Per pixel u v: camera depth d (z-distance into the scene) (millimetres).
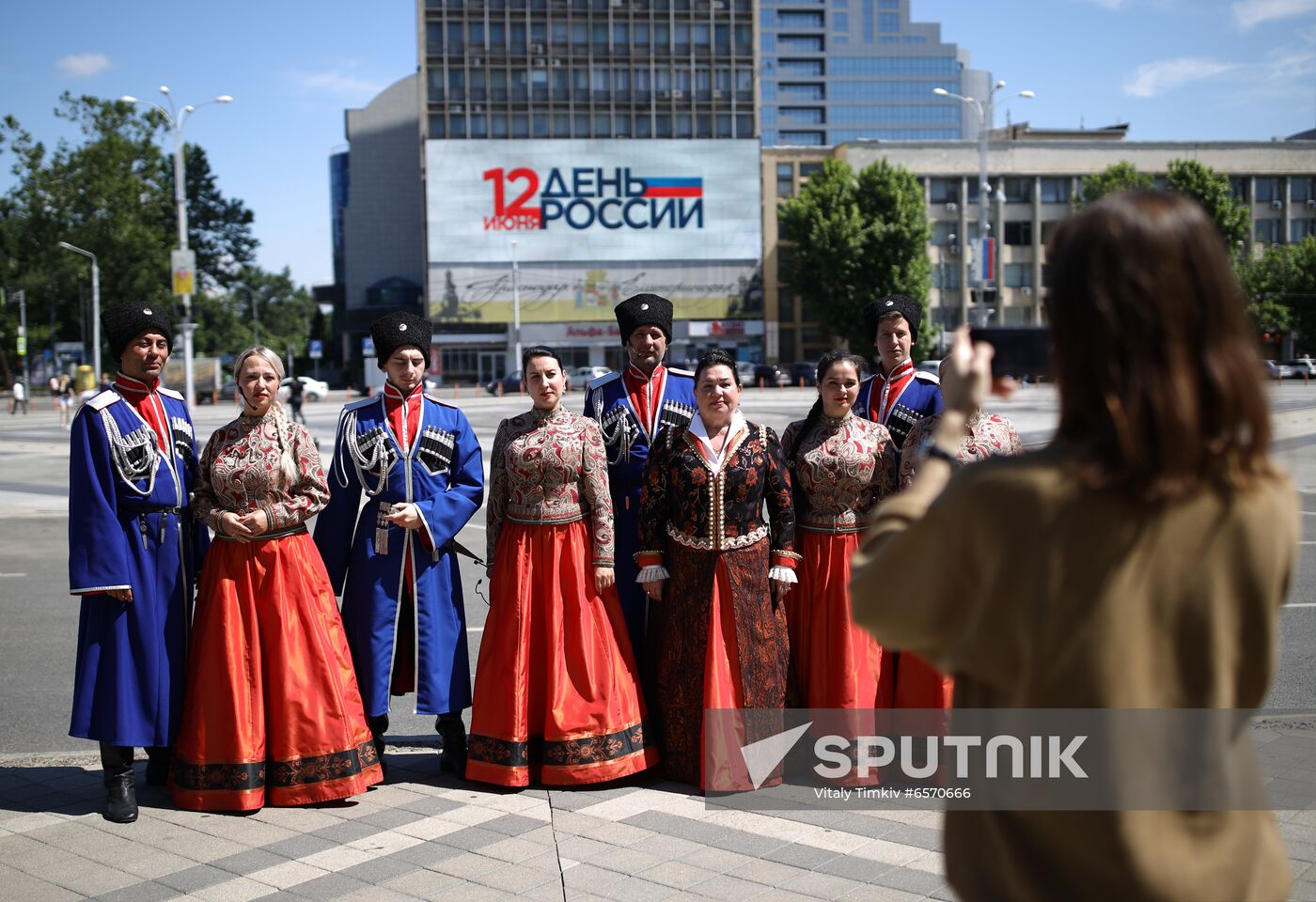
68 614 8688
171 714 4539
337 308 98438
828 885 3715
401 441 5008
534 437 4793
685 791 4680
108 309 4613
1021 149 65062
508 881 3795
